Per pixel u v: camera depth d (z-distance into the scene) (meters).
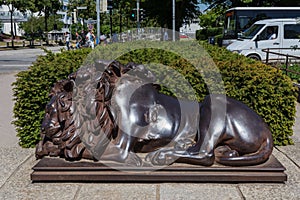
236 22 19.36
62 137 3.96
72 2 65.06
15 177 4.04
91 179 3.80
